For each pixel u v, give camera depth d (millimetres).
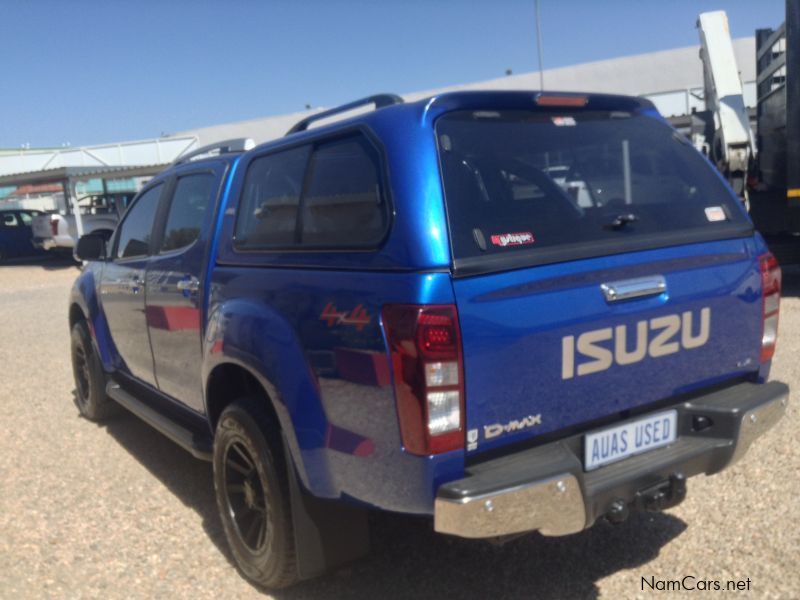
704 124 11031
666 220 3061
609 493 2727
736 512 3766
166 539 3879
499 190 2756
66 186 22062
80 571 3564
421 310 2438
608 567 3400
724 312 3105
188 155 4703
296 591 3338
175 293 3967
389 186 2674
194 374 3910
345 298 2695
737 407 3008
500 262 2551
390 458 2576
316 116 3893
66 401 6629
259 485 3234
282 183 3285
